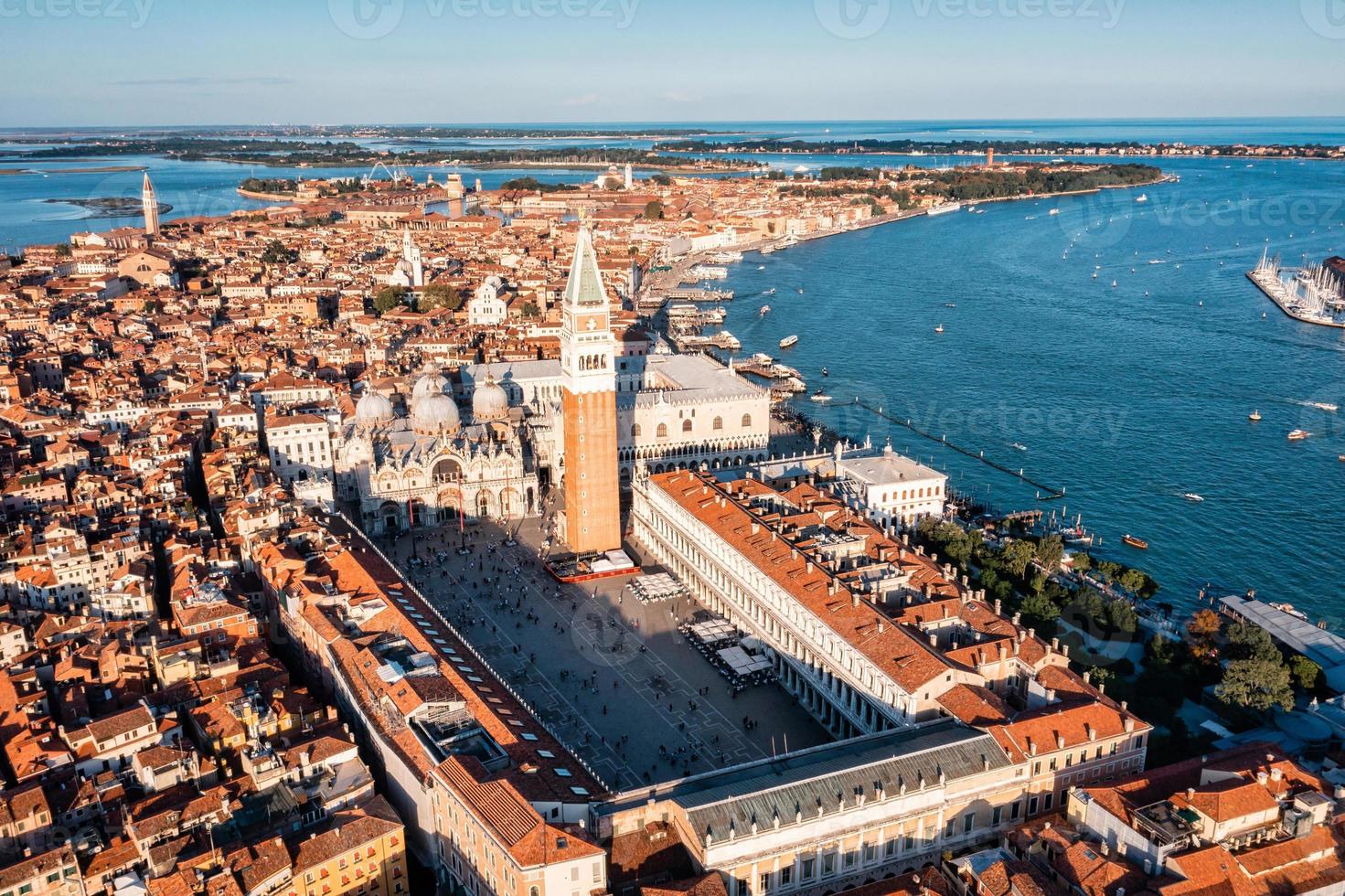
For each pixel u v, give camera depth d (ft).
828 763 460.14
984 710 492.95
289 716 517.14
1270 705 564.30
